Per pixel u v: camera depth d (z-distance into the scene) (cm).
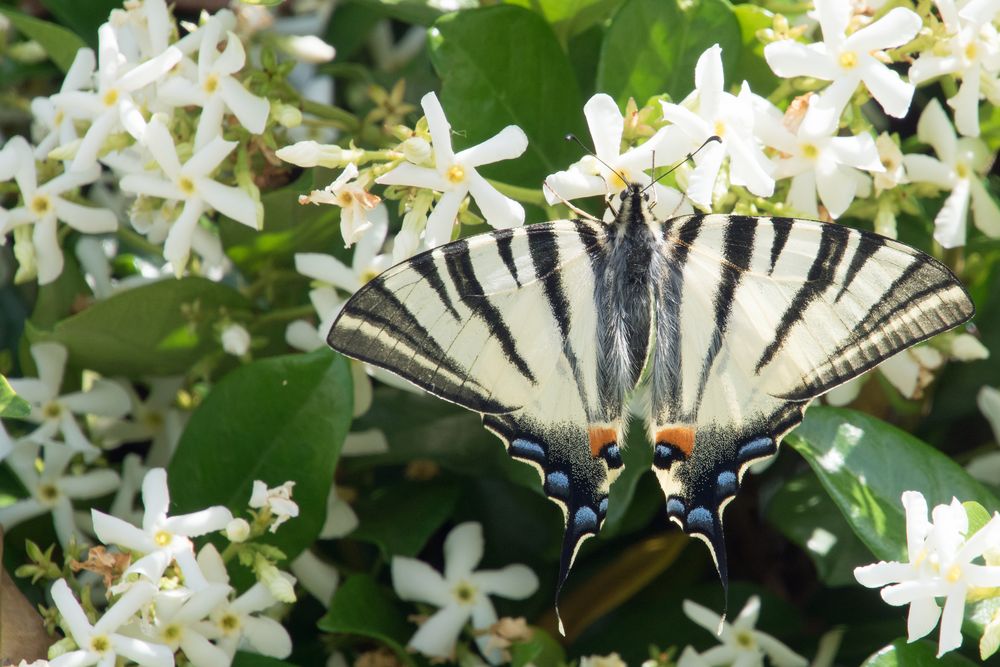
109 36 70
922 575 67
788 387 67
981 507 68
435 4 71
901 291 67
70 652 68
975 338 71
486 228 71
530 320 67
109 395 72
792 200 69
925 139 70
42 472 71
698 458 68
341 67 75
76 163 69
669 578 72
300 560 71
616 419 68
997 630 67
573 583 72
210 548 69
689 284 68
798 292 67
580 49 72
